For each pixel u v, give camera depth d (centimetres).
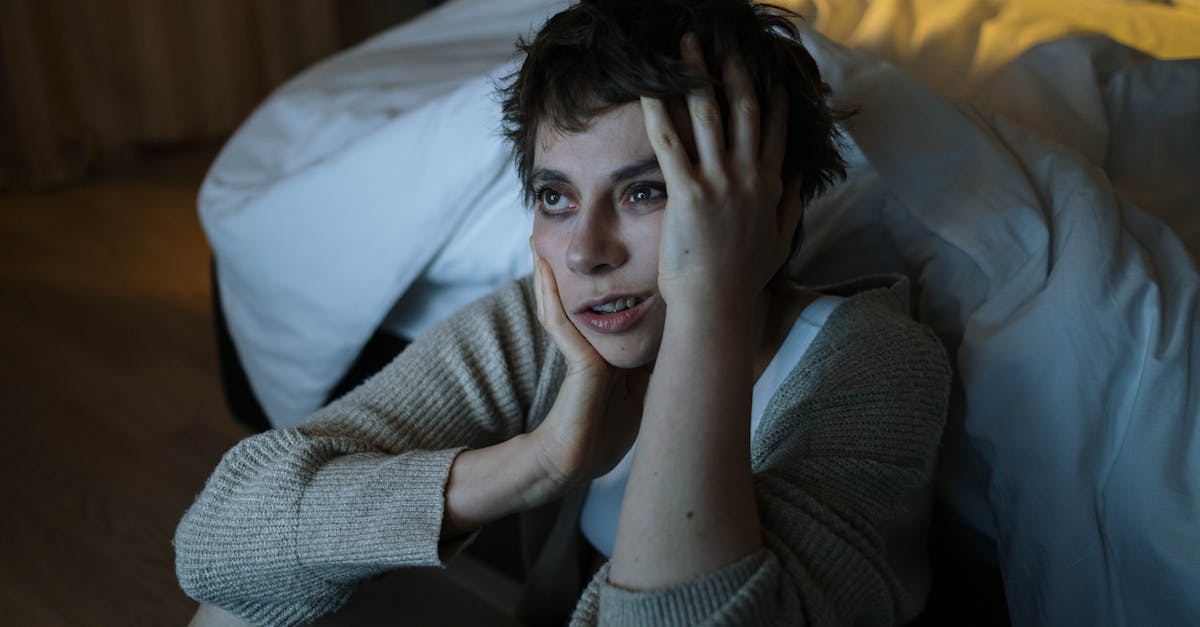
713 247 68
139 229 284
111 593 148
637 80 68
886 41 141
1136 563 86
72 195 311
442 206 130
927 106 107
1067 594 90
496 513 78
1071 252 94
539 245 77
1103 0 175
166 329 227
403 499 77
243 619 85
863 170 113
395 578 90
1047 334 91
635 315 73
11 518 164
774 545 68
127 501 169
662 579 64
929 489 93
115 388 203
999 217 100
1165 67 132
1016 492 93
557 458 75
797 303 87
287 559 79
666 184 71
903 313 93
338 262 140
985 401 93
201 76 360
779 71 74
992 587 107
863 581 71
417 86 160
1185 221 117
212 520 82
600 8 70
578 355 75
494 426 95
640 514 66
